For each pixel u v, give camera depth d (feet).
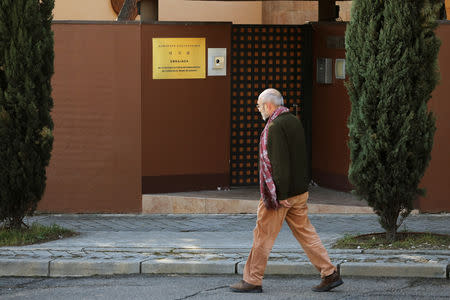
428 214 48.65
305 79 55.42
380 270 34.14
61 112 50.57
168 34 51.37
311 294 31.14
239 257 36.42
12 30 40.98
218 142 53.21
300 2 70.59
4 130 41.29
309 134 56.08
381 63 37.58
